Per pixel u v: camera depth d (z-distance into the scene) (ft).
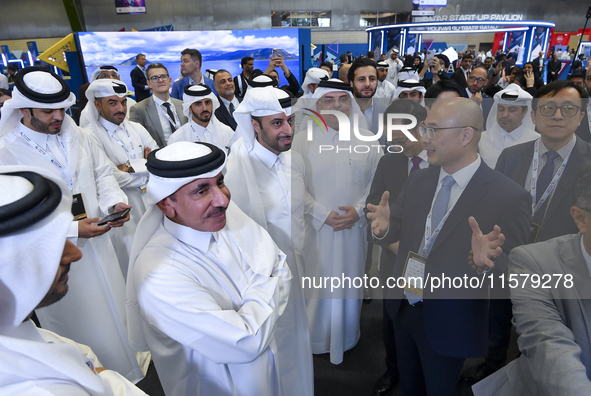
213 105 8.77
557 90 2.34
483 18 49.93
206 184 2.91
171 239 3.20
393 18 49.34
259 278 3.34
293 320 4.08
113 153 7.52
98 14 45.85
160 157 2.88
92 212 5.84
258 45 30.55
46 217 1.70
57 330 5.58
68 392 1.72
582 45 34.94
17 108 5.08
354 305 3.00
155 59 31.17
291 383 4.12
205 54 31.45
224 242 3.36
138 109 9.91
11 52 42.83
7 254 1.62
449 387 2.89
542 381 2.49
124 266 7.23
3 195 1.62
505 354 2.77
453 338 2.60
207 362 3.23
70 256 2.03
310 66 33.04
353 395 3.51
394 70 24.97
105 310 5.65
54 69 26.53
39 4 44.47
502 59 30.50
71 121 5.67
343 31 49.75
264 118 4.23
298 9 48.42
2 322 1.75
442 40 47.37
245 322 2.85
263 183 4.59
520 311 2.45
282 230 4.67
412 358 3.07
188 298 2.78
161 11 46.62
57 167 5.48
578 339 2.38
